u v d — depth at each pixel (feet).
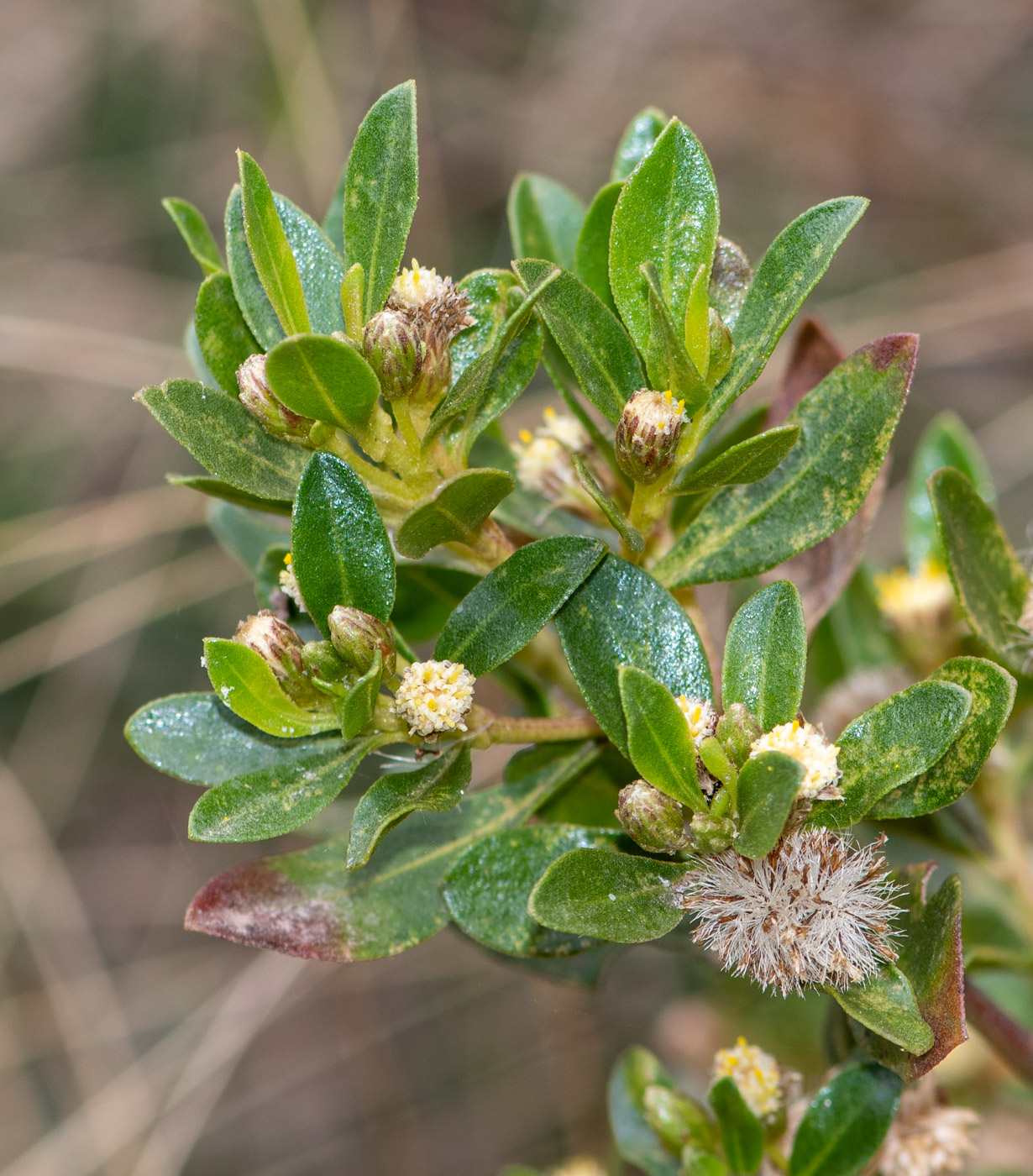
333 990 1.91
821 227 0.80
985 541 0.89
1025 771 0.97
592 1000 1.53
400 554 0.81
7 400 2.13
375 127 0.81
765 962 0.79
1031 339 2.01
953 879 0.78
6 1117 1.86
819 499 0.83
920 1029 0.77
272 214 0.80
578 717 0.86
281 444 0.82
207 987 1.96
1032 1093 1.10
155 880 2.06
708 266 0.81
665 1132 0.90
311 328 0.81
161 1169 1.61
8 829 1.84
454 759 0.81
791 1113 0.89
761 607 0.80
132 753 2.08
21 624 1.98
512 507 0.89
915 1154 0.89
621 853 0.81
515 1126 1.90
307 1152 1.99
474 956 1.71
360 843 0.78
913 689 0.78
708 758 0.78
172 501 1.75
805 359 0.91
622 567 0.81
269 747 0.82
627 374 0.82
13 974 1.83
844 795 0.78
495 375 0.82
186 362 1.71
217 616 2.06
